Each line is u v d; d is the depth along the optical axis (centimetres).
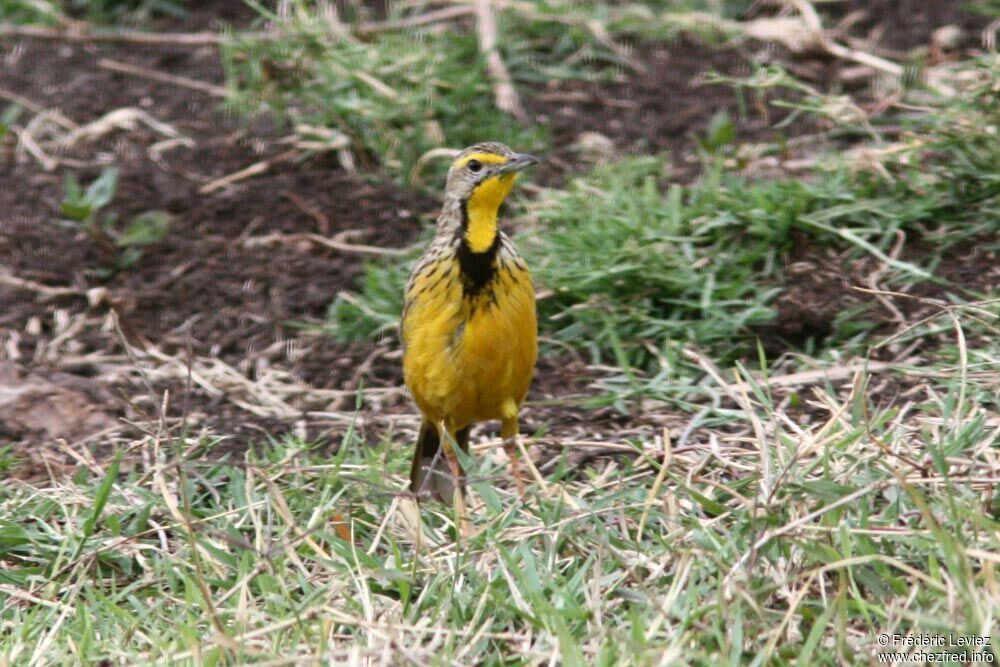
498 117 1492
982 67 1256
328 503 909
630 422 1053
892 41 1611
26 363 1190
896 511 804
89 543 900
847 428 888
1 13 1786
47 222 1389
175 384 1159
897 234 1213
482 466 973
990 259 1180
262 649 760
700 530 805
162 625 809
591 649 737
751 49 1638
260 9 1498
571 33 1636
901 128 1383
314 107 1539
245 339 1230
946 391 1003
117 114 1552
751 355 1130
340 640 778
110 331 1244
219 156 1494
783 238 1216
